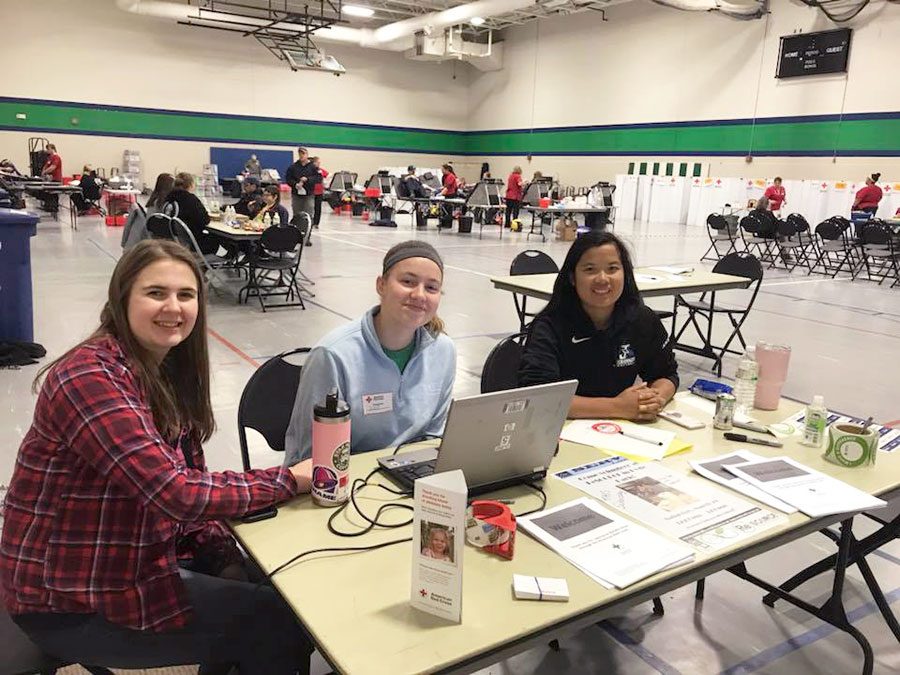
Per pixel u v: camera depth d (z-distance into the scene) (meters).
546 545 1.35
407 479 1.58
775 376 2.23
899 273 9.59
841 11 12.96
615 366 2.35
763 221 10.47
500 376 2.46
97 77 17.27
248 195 8.98
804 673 1.97
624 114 17.50
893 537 2.15
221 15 17.00
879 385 4.75
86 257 8.99
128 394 1.29
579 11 17.80
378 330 1.83
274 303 6.77
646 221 17.14
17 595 1.29
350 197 18.00
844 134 13.29
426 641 1.06
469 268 9.34
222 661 1.38
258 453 3.34
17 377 4.17
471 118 22.52
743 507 1.55
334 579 1.22
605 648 2.05
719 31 15.12
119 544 1.29
